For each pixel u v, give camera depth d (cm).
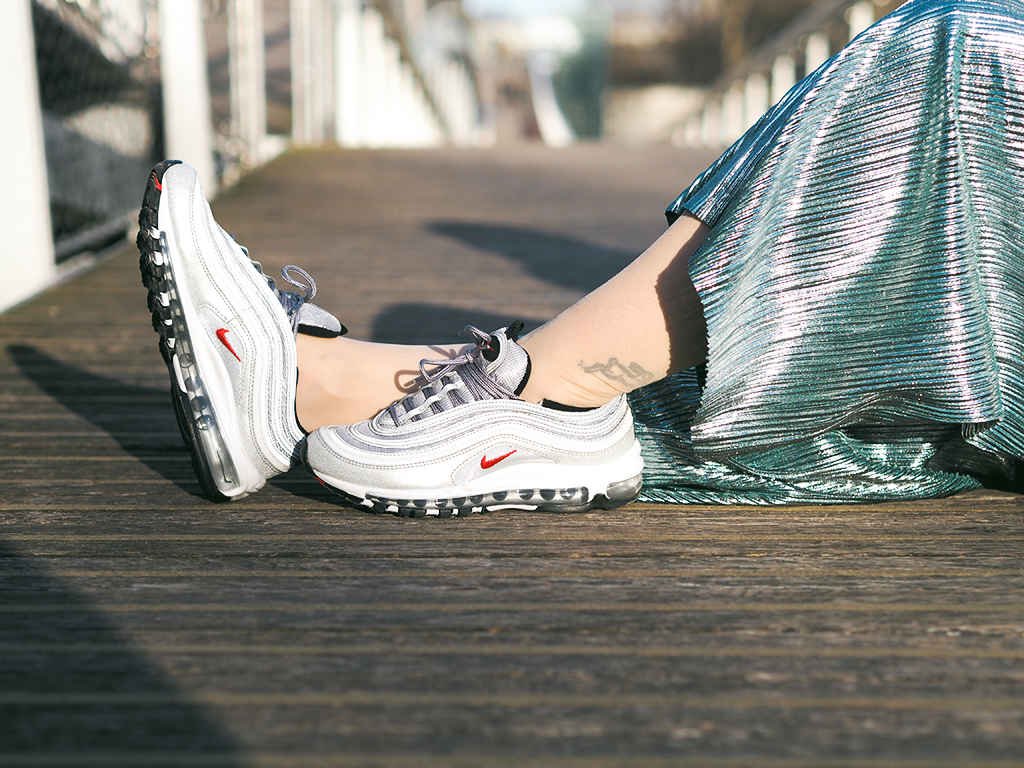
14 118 284
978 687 81
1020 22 110
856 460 124
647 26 3409
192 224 119
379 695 79
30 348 230
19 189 288
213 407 122
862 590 101
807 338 112
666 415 132
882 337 112
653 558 110
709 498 129
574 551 112
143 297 288
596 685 81
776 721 76
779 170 110
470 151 643
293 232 379
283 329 123
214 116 504
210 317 120
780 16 2681
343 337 134
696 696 79
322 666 84
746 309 112
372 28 810
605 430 123
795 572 106
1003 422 117
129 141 407
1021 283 114
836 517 124
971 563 108
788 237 111
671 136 1154
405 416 122
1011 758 71
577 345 122
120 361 219
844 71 110
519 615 95
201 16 444
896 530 119
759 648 88
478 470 121
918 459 128
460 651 87
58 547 114
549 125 3042
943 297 111
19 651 87
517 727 75
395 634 91
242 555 111
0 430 167
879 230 110
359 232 381
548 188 494
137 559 110
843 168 110
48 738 73
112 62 387
